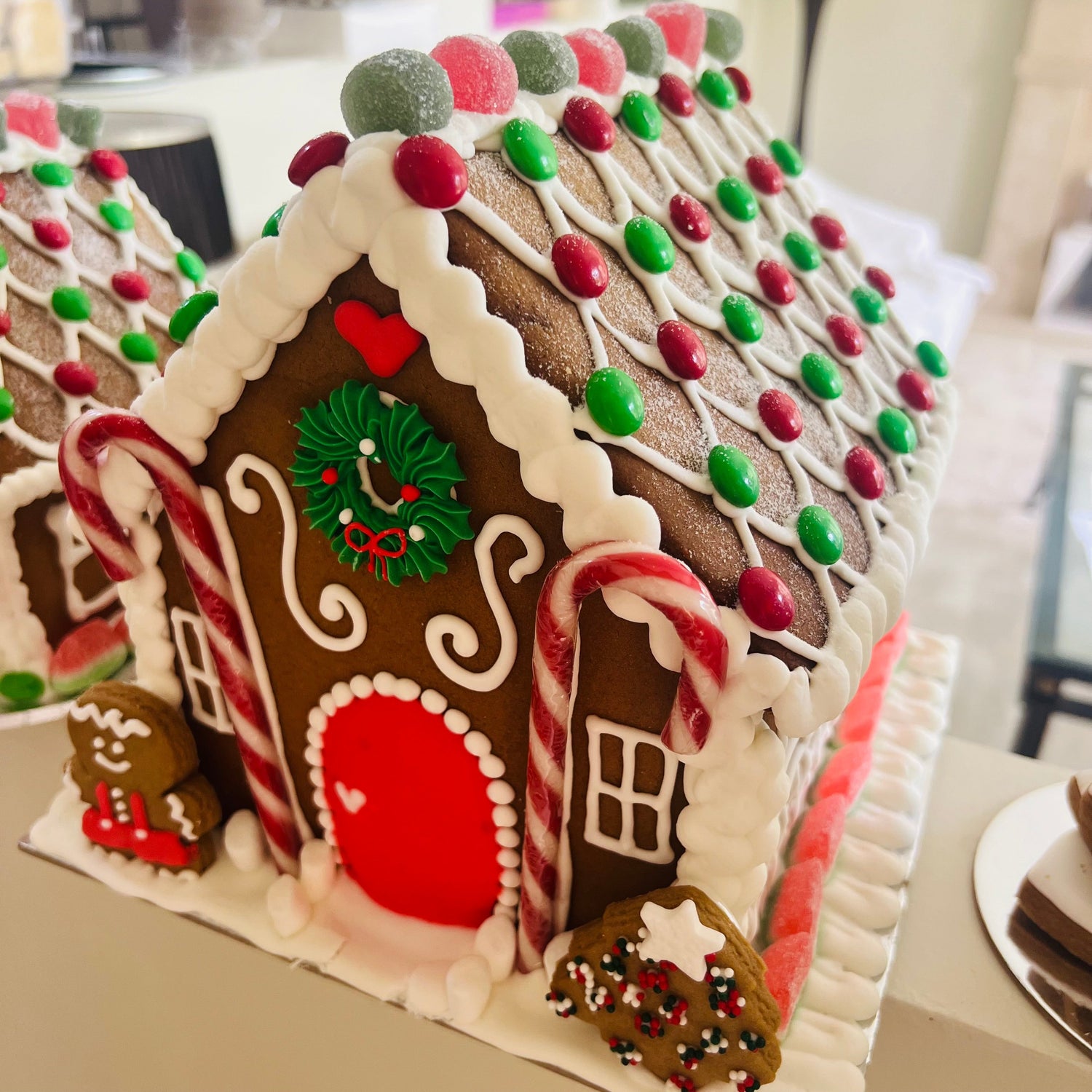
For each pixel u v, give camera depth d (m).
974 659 2.42
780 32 4.67
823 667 0.75
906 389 1.09
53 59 1.63
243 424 0.82
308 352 0.76
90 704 0.98
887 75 4.46
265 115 2.01
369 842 0.99
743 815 0.78
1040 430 3.54
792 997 0.88
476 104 0.74
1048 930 1.03
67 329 1.18
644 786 0.83
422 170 0.64
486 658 0.83
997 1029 0.95
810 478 0.86
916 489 1.00
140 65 1.86
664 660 0.74
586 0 3.19
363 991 0.95
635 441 0.70
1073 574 1.82
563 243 0.71
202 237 1.63
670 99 1.00
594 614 0.76
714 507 0.74
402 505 0.77
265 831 1.02
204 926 1.01
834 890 1.03
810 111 4.67
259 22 2.02
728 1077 0.83
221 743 1.03
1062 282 4.48
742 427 0.82
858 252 1.23
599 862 0.89
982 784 1.25
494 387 0.68
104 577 1.27
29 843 1.09
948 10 4.24
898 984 0.99
